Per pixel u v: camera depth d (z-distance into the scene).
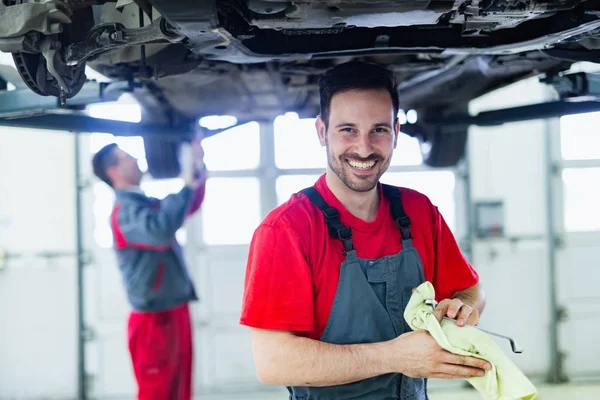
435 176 4.82
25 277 4.77
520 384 1.19
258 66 2.22
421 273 1.49
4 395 4.75
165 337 3.33
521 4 1.42
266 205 4.75
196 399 4.71
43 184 4.78
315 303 1.42
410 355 1.26
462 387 4.81
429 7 1.35
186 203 3.17
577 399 4.46
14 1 1.57
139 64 2.18
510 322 4.88
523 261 4.88
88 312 4.77
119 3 1.72
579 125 4.84
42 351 4.77
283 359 1.32
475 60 2.32
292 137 4.73
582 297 4.89
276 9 1.38
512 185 4.86
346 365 1.28
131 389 4.77
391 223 1.51
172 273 3.36
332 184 1.48
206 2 1.37
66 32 1.68
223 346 4.78
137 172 3.41
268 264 1.37
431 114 2.97
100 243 4.79
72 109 2.36
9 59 2.20
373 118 1.39
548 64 2.28
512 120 2.75
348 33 1.71
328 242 1.42
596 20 1.53
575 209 4.88
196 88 2.50
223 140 4.72
